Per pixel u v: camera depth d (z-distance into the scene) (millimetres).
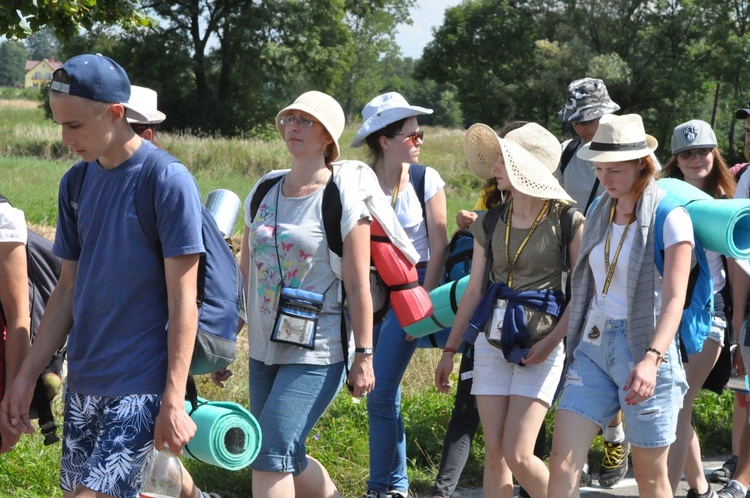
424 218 4887
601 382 3791
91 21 7926
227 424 3443
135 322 3072
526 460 3898
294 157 3742
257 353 3805
